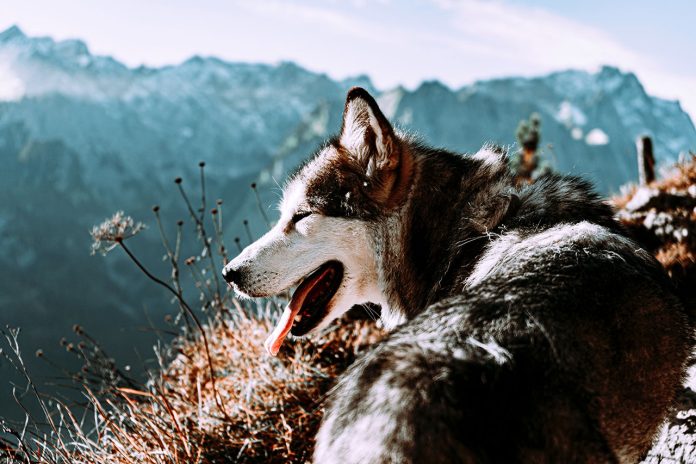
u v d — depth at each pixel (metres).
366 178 1.44
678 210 1.99
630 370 1.20
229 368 1.78
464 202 1.42
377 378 1.14
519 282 1.21
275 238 1.50
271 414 1.64
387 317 1.51
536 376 1.14
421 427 1.09
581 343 1.17
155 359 1.91
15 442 1.60
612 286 1.22
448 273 1.40
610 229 1.35
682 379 1.29
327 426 1.16
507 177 1.42
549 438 1.12
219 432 1.60
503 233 1.36
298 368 1.71
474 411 1.10
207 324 1.94
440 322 1.18
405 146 1.45
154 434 1.57
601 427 1.17
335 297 1.48
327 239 1.47
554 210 1.37
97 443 1.61
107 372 1.80
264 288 1.48
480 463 1.09
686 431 1.45
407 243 1.44
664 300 1.26
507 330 1.16
